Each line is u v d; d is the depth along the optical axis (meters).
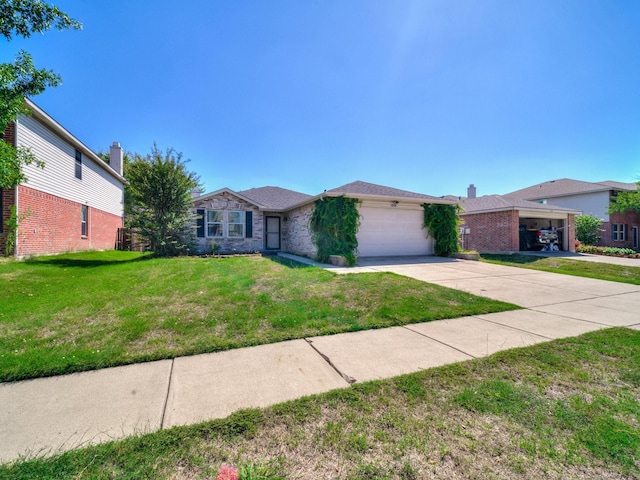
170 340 3.88
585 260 13.70
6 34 7.01
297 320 4.68
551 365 3.29
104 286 6.52
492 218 16.98
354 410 2.43
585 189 22.89
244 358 3.46
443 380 2.94
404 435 2.12
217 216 15.43
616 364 3.32
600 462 1.87
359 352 3.64
